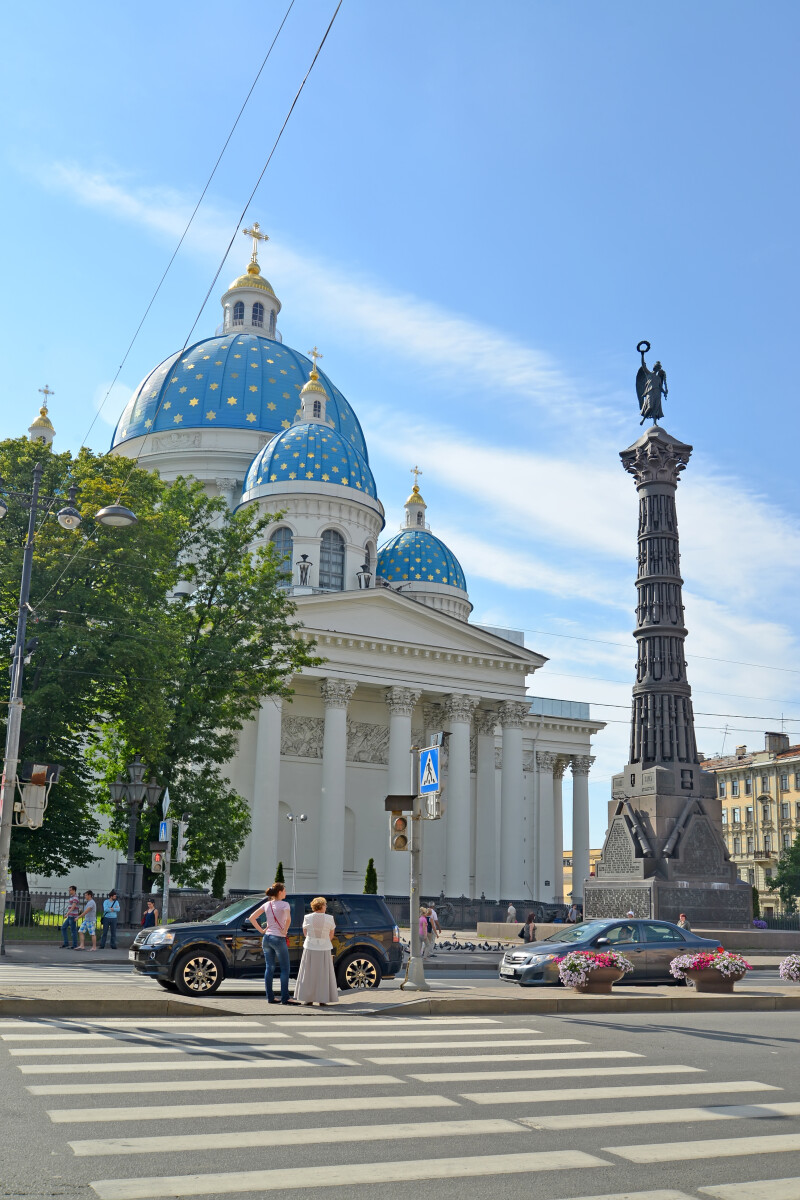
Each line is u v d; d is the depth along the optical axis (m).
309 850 71.56
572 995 21.62
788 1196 8.24
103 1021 16.48
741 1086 12.59
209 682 50.41
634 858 42.56
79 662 44.19
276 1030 16.17
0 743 44.75
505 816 73.19
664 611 44.31
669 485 45.34
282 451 81.75
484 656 73.94
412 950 22.52
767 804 103.06
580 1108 11.17
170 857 46.00
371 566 82.81
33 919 50.84
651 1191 8.30
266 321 102.88
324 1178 8.33
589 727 93.75
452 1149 9.33
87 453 48.59
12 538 45.47
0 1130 9.41
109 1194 7.77
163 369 95.00
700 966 23.80
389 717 71.62
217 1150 9.00
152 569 47.56
